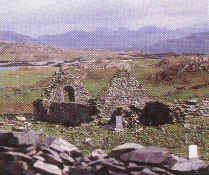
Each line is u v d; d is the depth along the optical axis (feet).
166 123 83.15
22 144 36.50
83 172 34.32
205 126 75.56
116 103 94.89
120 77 96.89
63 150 36.47
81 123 90.38
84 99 106.01
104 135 73.20
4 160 36.29
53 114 98.32
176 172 33.50
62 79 104.88
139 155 33.99
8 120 97.25
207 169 34.40
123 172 33.12
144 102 86.63
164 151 34.06
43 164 34.96
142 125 82.99
